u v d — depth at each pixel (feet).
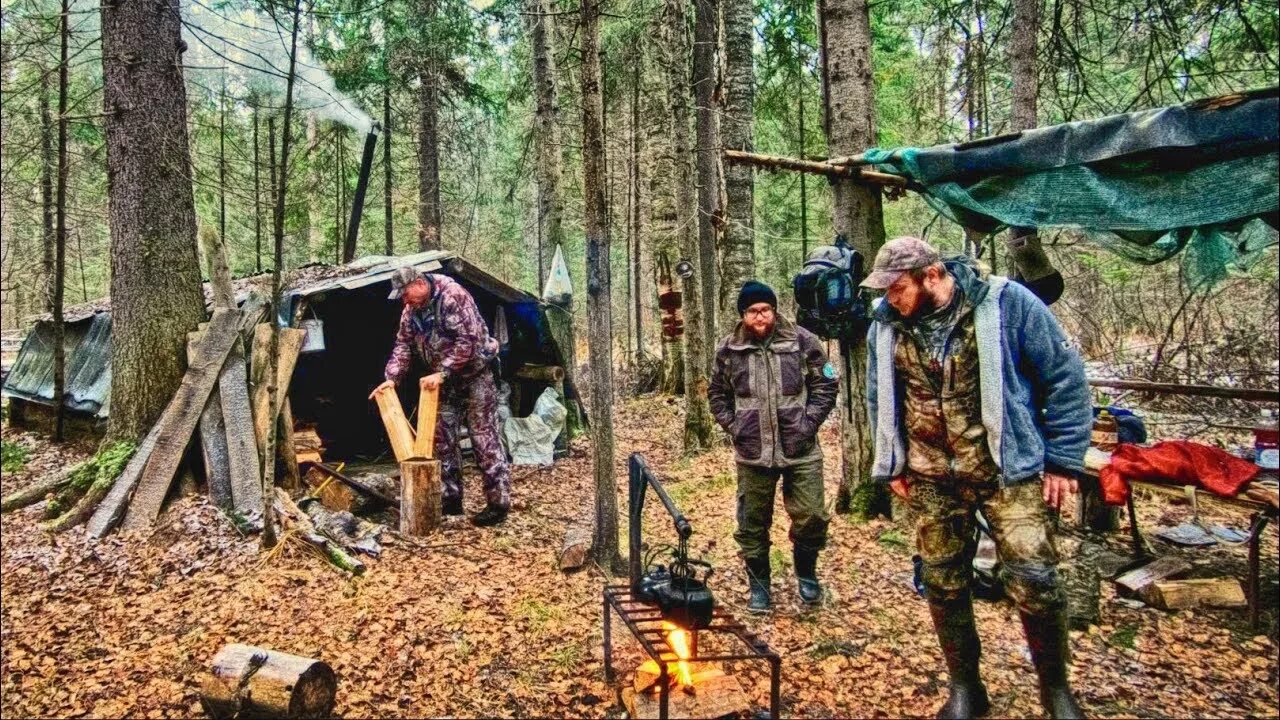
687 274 26.07
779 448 12.48
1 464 27.84
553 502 21.33
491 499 18.83
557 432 26.91
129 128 20.95
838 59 16.89
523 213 70.44
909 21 31.32
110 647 12.98
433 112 43.98
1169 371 29.27
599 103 14.34
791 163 16.30
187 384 19.84
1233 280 30.76
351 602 14.06
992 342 8.38
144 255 20.90
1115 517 15.75
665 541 17.01
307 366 28.94
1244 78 23.95
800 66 32.04
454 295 18.45
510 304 28.12
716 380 13.17
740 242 27.73
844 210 16.67
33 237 59.00
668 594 9.41
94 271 75.10
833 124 17.07
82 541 17.51
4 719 11.03
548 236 33.83
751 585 13.02
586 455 27.27
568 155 59.52
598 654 11.80
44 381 33.35
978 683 9.46
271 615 13.65
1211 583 12.29
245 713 10.27
